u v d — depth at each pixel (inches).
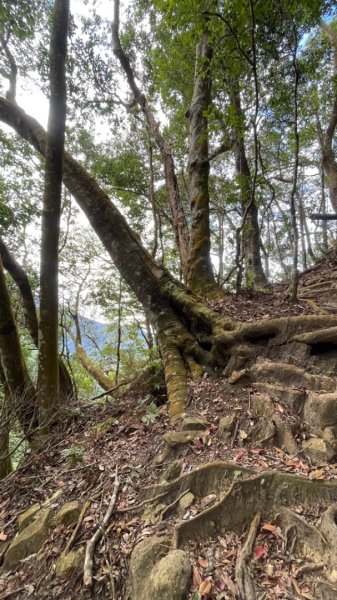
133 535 99.4
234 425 131.6
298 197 582.2
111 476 128.7
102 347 616.4
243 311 211.3
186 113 305.4
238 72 222.2
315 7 180.4
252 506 97.0
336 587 73.2
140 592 81.2
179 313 205.6
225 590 77.5
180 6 169.3
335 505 90.6
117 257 219.9
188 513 100.3
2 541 122.5
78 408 210.5
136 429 162.6
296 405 130.7
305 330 155.6
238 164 370.3
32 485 146.9
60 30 156.5
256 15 179.0
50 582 95.3
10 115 221.5
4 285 197.8
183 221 335.6
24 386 211.0
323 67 403.2
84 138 488.4
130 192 526.0
